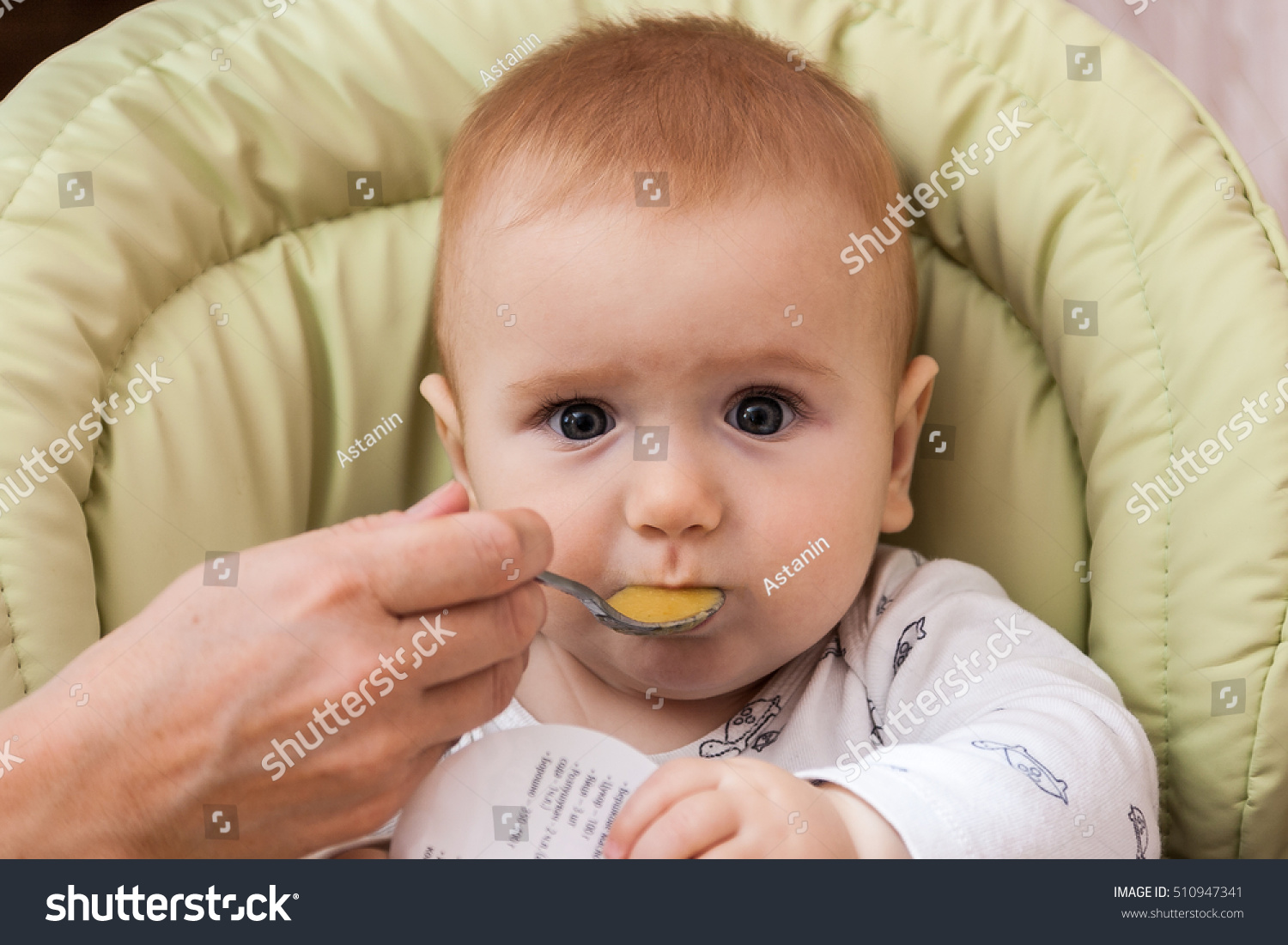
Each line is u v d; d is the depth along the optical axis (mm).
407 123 841
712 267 699
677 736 790
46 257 729
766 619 716
